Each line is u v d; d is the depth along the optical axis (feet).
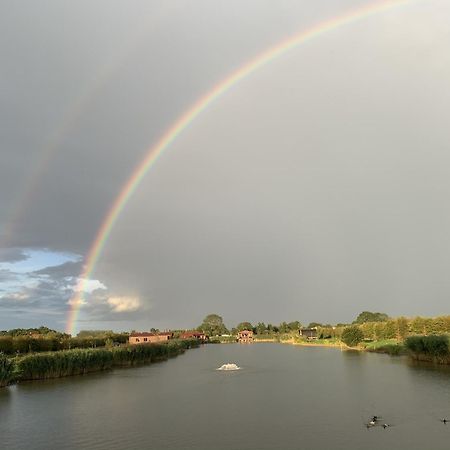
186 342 576.61
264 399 143.84
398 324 378.12
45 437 99.04
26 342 297.33
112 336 498.69
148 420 114.73
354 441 86.74
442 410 112.16
